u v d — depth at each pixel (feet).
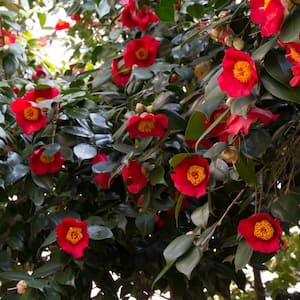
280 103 3.07
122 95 4.47
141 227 3.71
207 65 3.95
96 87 4.52
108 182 3.69
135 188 3.55
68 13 5.69
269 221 2.88
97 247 3.73
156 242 4.12
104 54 5.17
